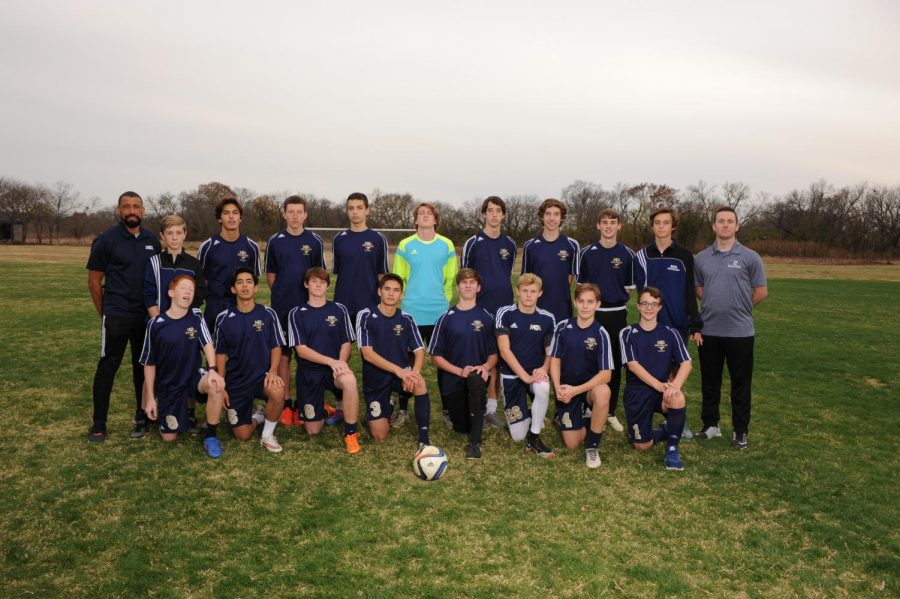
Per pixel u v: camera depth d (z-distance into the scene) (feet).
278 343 16.65
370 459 15.28
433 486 13.69
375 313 16.75
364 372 16.70
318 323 16.85
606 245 18.48
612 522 12.10
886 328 42.01
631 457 15.96
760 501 13.32
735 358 16.79
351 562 10.33
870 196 203.21
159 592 9.35
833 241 193.88
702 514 12.60
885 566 10.77
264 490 13.17
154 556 10.39
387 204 197.57
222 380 15.12
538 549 10.93
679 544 11.32
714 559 10.80
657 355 16.49
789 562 10.80
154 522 11.60
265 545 10.84
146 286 16.21
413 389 16.07
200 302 16.87
